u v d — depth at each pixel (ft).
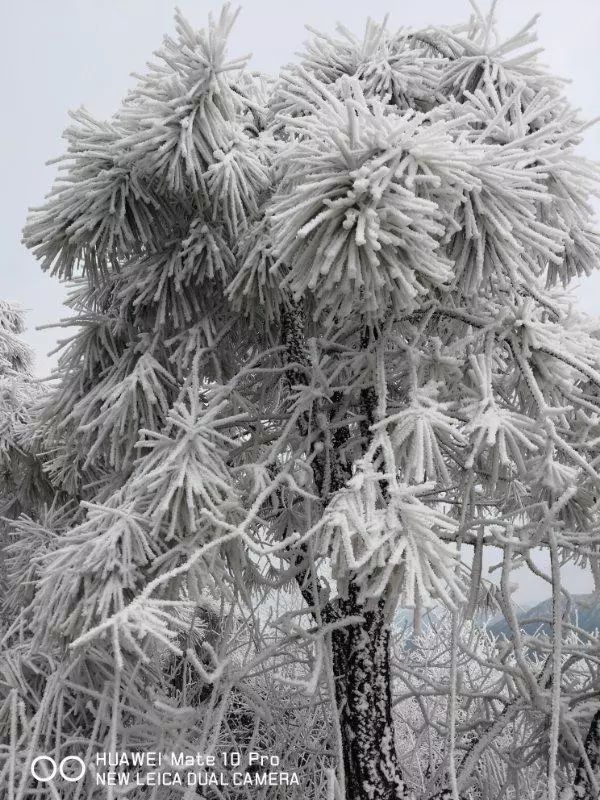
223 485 7.29
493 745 10.13
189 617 13.20
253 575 8.65
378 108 6.02
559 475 6.87
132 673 8.11
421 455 6.11
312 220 5.44
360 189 5.30
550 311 8.34
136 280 9.42
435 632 17.99
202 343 9.76
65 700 9.54
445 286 7.22
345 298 6.31
